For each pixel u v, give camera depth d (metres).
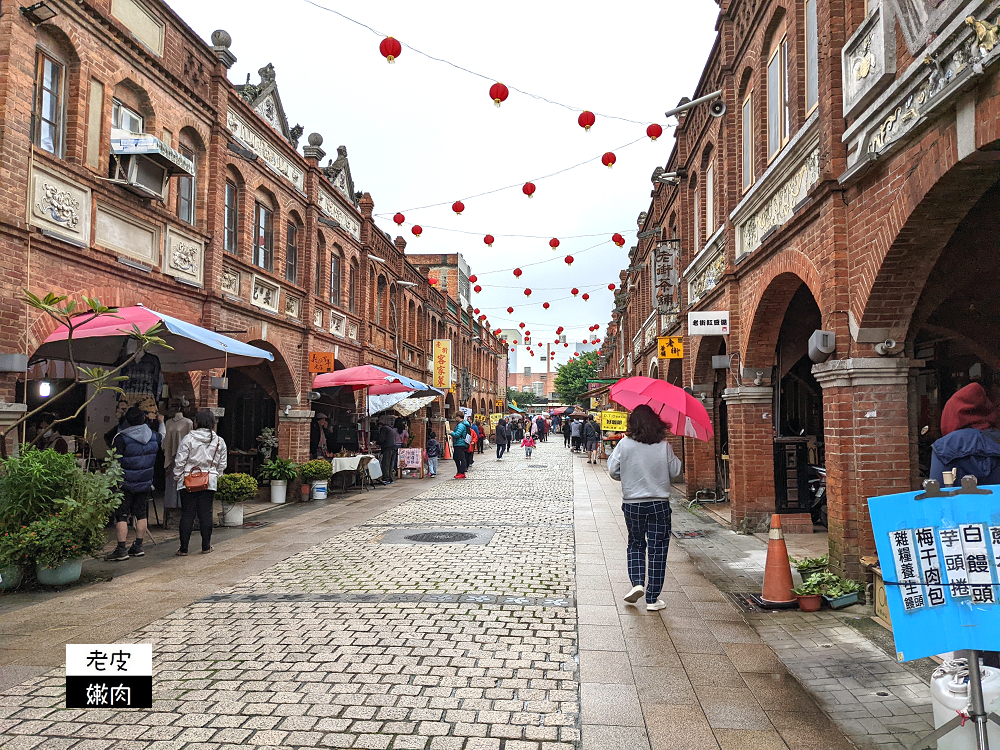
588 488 16.30
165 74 10.51
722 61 11.00
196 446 8.20
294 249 16.39
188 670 4.36
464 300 48.09
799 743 3.43
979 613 2.72
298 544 8.91
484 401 51.25
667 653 4.74
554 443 49.75
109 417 11.36
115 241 9.40
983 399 3.52
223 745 3.37
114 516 9.36
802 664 4.53
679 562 7.85
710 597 6.26
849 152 6.31
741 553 8.39
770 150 9.31
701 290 13.55
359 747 3.37
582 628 5.29
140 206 9.83
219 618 5.50
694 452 14.09
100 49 9.02
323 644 4.86
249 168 13.56
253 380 15.98
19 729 3.53
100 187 8.88
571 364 65.06
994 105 4.02
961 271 6.64
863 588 5.97
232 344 9.02
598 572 7.21
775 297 9.01
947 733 2.96
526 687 4.13
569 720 3.69
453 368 37.94
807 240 7.23
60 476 6.55
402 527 10.31
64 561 6.46
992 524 2.77
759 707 3.86
